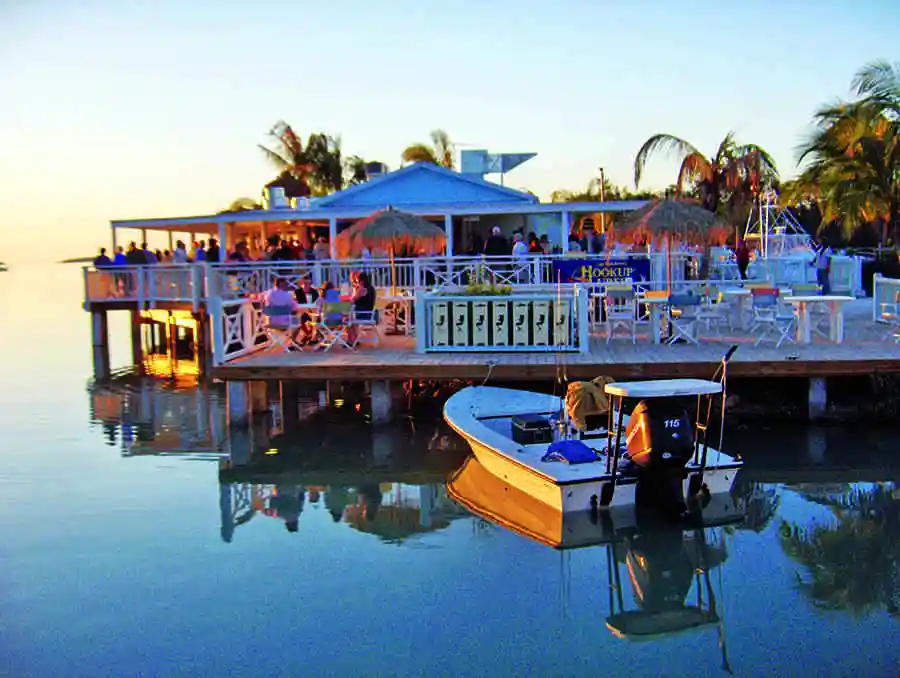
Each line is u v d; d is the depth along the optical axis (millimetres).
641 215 14711
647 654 6531
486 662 6445
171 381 20406
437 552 8586
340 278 20766
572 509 9172
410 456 12320
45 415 16062
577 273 18953
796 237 25500
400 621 7121
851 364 12430
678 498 9406
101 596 7668
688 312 15617
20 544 8969
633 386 8727
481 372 13000
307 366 13305
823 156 27391
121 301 22812
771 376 12523
